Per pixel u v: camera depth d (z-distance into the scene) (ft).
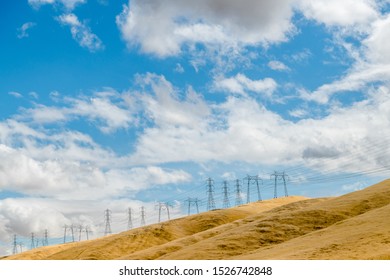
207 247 282.36
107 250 454.81
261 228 303.27
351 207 314.35
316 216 306.14
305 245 223.10
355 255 170.50
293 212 333.21
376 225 223.71
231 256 253.24
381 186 369.50
